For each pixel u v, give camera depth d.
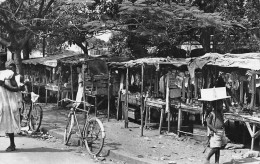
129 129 10.85
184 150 8.26
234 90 9.73
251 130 8.14
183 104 9.85
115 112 14.70
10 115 7.69
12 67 7.75
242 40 14.66
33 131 10.02
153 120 11.77
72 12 14.05
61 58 15.65
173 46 16.61
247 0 13.96
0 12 13.24
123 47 18.12
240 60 7.81
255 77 8.62
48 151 7.99
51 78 17.97
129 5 11.90
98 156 7.68
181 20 12.91
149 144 8.82
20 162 6.90
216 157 6.75
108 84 12.76
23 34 16.03
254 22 14.20
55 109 15.43
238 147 8.55
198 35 16.34
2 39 14.50
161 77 11.50
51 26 14.16
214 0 13.82
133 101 11.93
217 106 6.56
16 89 7.75
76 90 15.82
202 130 9.16
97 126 8.05
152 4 12.15
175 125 11.40
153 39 15.57
